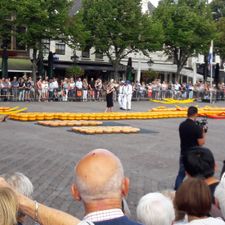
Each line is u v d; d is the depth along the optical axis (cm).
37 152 1532
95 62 5941
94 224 289
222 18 6700
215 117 3161
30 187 417
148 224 391
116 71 5459
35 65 4750
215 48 6531
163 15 5888
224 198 491
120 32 5234
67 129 2198
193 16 5862
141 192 1060
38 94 4034
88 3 5409
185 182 414
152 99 4803
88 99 4338
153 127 2458
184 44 5853
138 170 1323
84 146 1716
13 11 4612
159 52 6700
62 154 1519
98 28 5197
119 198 299
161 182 1183
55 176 1182
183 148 1034
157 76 6131
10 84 3891
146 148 1745
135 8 5281
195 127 1026
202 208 400
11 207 299
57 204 927
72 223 295
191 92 5056
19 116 2470
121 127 2234
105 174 297
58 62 5716
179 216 419
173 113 3039
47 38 4747
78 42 4956
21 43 4694
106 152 313
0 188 309
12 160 1366
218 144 1962
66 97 4181
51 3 4653
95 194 295
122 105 3462
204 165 647
